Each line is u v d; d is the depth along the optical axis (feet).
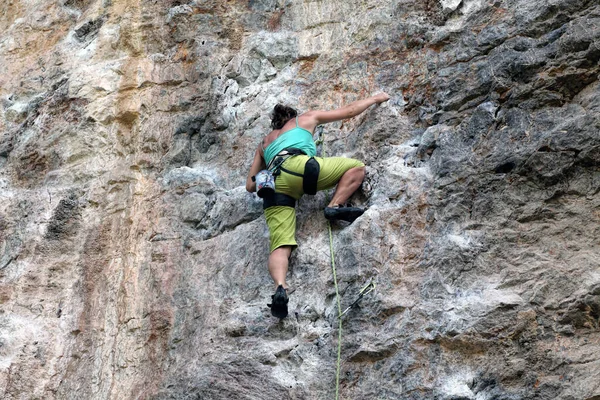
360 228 17.71
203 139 22.15
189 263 19.84
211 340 17.95
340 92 21.03
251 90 22.41
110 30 25.36
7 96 26.16
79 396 18.86
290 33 23.04
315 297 17.46
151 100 23.15
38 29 27.81
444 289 16.20
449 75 19.30
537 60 17.85
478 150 17.60
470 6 20.33
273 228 17.97
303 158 17.93
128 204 21.47
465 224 16.87
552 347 14.78
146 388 18.21
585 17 17.79
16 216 22.54
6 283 21.18
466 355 15.34
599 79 16.98
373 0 22.24
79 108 23.59
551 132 16.70
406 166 18.60
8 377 19.27
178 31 24.26
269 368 16.92
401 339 15.98
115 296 20.04
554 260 15.58
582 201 15.90
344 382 16.14
